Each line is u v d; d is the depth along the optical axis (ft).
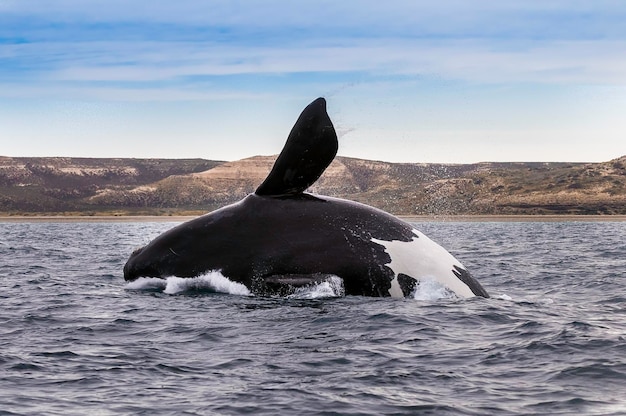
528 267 213.66
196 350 92.79
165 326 104.83
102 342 97.66
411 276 120.26
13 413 71.26
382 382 80.07
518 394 76.28
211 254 124.36
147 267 129.08
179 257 126.41
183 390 77.66
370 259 119.85
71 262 227.40
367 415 70.95
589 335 98.17
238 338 97.60
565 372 82.89
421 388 78.28
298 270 119.85
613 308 125.59
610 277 181.78
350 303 114.93
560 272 196.75
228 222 124.98
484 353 90.68
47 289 147.64
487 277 184.44
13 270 195.62
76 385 79.51
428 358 88.58
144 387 78.69
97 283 158.81
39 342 98.22
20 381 80.89
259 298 119.14
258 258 121.49
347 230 121.80
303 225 121.90
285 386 78.69
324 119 114.93
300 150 116.98
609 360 86.89
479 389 77.87
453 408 72.43
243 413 71.41
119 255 264.72
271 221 122.83
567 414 70.69
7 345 96.63
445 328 102.37
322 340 96.27
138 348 94.17
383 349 92.38
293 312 109.70
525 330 101.55
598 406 72.69
